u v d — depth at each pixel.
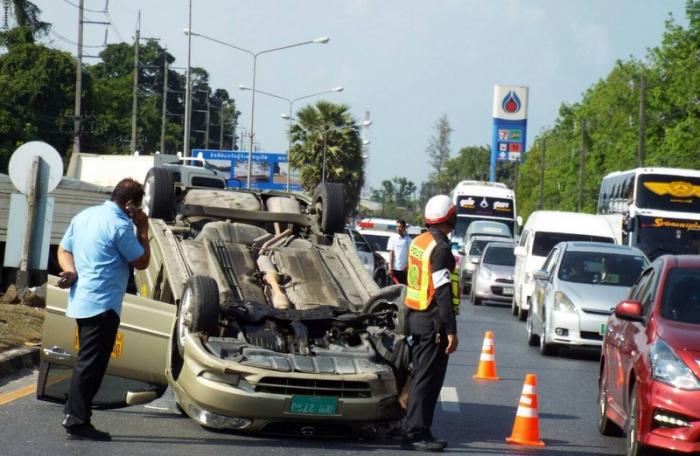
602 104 107.88
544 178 139.88
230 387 12.28
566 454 12.98
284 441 12.66
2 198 26.78
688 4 78.94
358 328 14.05
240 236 16.03
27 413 13.66
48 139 94.00
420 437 12.60
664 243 46.12
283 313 13.73
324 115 104.62
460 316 36.56
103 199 30.12
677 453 11.99
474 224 61.56
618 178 53.22
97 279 11.92
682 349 11.75
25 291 22.69
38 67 93.06
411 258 12.83
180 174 44.41
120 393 13.21
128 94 122.62
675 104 80.81
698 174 46.72
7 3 94.25
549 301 24.48
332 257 16.08
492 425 14.84
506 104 144.12
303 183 105.00
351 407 12.54
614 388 13.73
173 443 12.12
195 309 12.68
